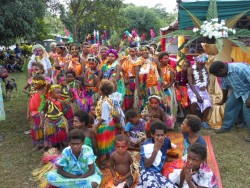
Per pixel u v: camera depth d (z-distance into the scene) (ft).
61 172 11.71
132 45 19.48
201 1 22.15
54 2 84.17
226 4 21.90
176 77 20.86
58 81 17.89
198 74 19.71
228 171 14.15
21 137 18.90
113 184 12.31
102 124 14.40
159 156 12.21
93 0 87.51
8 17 47.83
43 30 77.10
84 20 90.43
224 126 18.99
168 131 19.15
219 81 21.18
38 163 15.29
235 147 16.85
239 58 23.31
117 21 91.86
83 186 11.41
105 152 14.65
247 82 17.53
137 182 12.35
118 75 18.95
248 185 12.95
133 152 15.03
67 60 20.58
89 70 19.58
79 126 13.76
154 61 19.07
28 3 51.16
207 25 20.77
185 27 23.21
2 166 15.02
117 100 16.06
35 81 16.30
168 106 19.01
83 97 19.35
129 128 16.10
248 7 21.79
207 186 10.84
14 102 28.50
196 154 10.28
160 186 11.39
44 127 16.22
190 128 12.28
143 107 19.42
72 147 11.49
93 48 26.16
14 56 58.39
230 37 20.90
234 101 18.25
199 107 19.54
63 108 17.46
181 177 11.38
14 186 13.15
